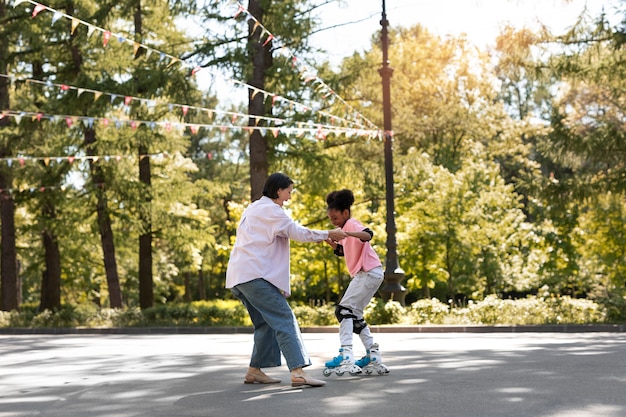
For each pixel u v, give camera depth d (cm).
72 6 2502
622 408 575
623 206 3338
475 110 4422
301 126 2228
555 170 5081
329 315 1953
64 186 2373
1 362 1048
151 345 1345
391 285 1986
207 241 2884
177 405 622
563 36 2195
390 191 2008
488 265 3522
